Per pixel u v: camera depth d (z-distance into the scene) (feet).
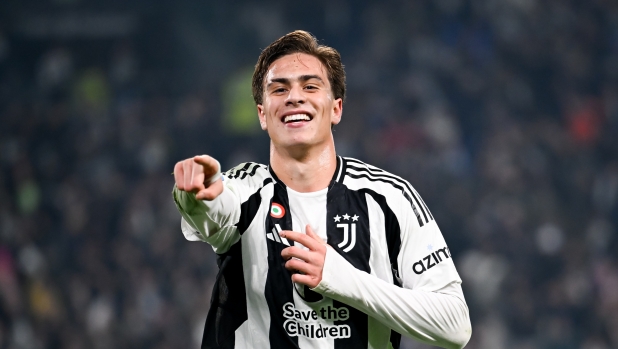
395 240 34.32
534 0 188.75
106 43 185.98
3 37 184.44
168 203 150.10
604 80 180.45
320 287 31.76
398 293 32.63
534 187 155.94
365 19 189.98
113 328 131.03
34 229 146.92
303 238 31.94
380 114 167.84
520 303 136.15
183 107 172.35
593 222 152.87
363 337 33.76
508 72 178.81
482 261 140.87
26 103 175.63
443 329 33.32
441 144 162.50
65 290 136.67
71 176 159.63
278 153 34.99
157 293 134.51
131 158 163.22
